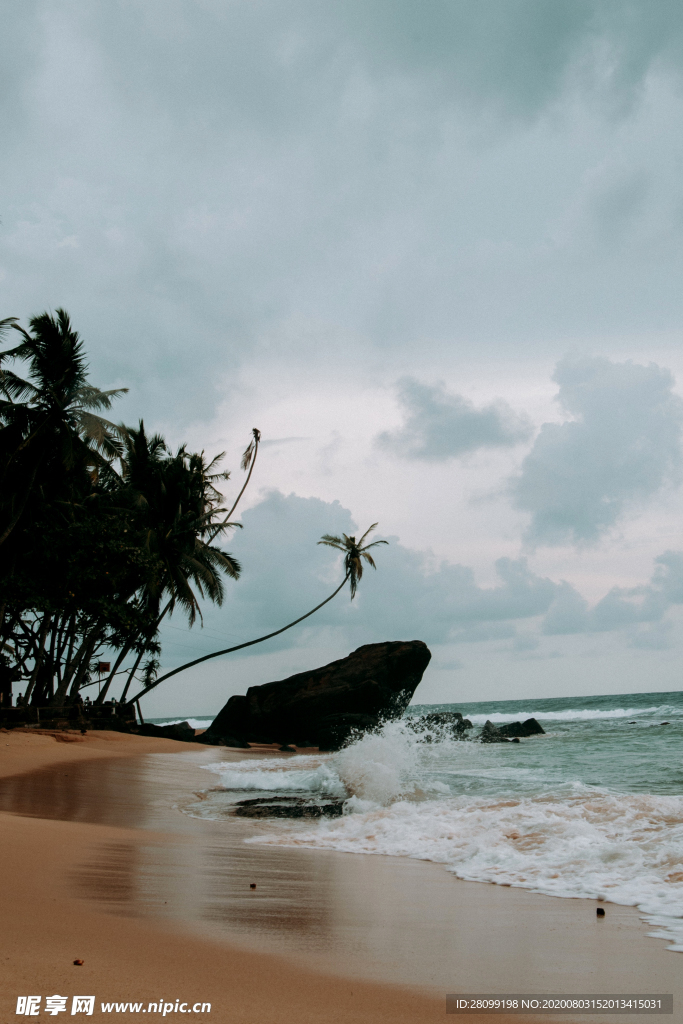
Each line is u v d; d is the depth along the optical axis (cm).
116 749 2506
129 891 541
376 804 1235
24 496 2720
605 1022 312
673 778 1544
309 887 611
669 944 442
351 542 4622
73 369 2745
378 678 4409
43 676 3369
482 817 980
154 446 3706
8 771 1612
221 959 373
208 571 3628
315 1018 296
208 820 1081
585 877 657
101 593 2912
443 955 411
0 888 518
